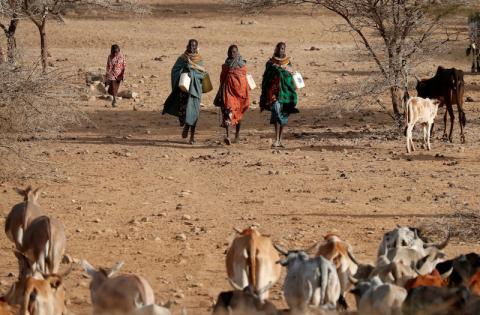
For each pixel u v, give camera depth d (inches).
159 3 5073.8
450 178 1828.2
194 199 1680.6
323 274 955.3
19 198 1680.6
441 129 2369.6
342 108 2470.5
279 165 1955.0
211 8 4921.3
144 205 1635.1
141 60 3513.8
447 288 890.7
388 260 1031.6
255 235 1043.9
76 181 1812.3
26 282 937.5
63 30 4111.7
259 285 1026.1
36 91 1780.3
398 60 2300.7
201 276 1244.5
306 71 3302.2
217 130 2399.1
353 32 4190.5
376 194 1700.3
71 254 1336.1
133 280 919.7
